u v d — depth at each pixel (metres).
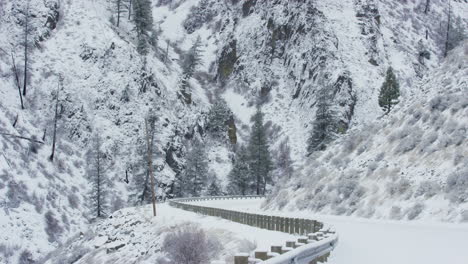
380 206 31.05
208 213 39.75
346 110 94.44
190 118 99.62
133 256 32.91
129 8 117.81
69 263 41.16
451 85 37.12
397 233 21.77
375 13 120.94
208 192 86.81
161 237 32.75
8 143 62.88
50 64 85.56
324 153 49.56
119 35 101.94
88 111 81.56
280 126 102.81
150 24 112.81
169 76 108.50
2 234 49.19
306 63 110.25
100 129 80.00
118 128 82.50
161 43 137.62
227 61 127.62
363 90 99.00
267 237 24.09
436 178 28.78
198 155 87.06
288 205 43.50
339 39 110.56
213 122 103.06
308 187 43.62
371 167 36.56
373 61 108.31
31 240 51.53
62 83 82.31
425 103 38.28
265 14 130.12
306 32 115.19
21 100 74.19
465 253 14.73
